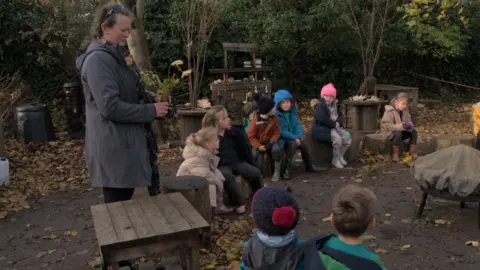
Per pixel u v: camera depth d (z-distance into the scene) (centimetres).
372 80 1086
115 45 309
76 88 1019
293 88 1359
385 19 1117
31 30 1148
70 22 1127
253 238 233
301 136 646
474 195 404
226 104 991
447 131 968
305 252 217
